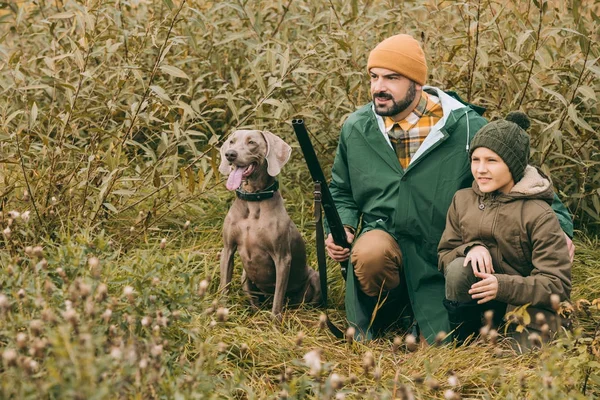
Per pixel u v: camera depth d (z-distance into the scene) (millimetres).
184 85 5234
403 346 3502
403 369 3010
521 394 2691
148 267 3098
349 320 3584
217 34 5277
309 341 3262
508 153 3139
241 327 3209
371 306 3662
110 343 2408
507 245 3199
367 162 3631
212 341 3047
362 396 2637
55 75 4020
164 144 4277
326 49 4648
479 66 4527
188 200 4195
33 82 4445
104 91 4742
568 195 4660
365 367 2623
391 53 3395
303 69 4121
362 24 4938
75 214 4035
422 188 3512
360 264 3492
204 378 2537
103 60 4266
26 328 2574
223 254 3746
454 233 3355
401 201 3541
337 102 4648
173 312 2691
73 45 4012
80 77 4012
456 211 3357
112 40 4762
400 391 2598
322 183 3320
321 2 5172
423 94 3598
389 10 4906
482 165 3180
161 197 4270
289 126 4898
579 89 3936
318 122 4848
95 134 4340
